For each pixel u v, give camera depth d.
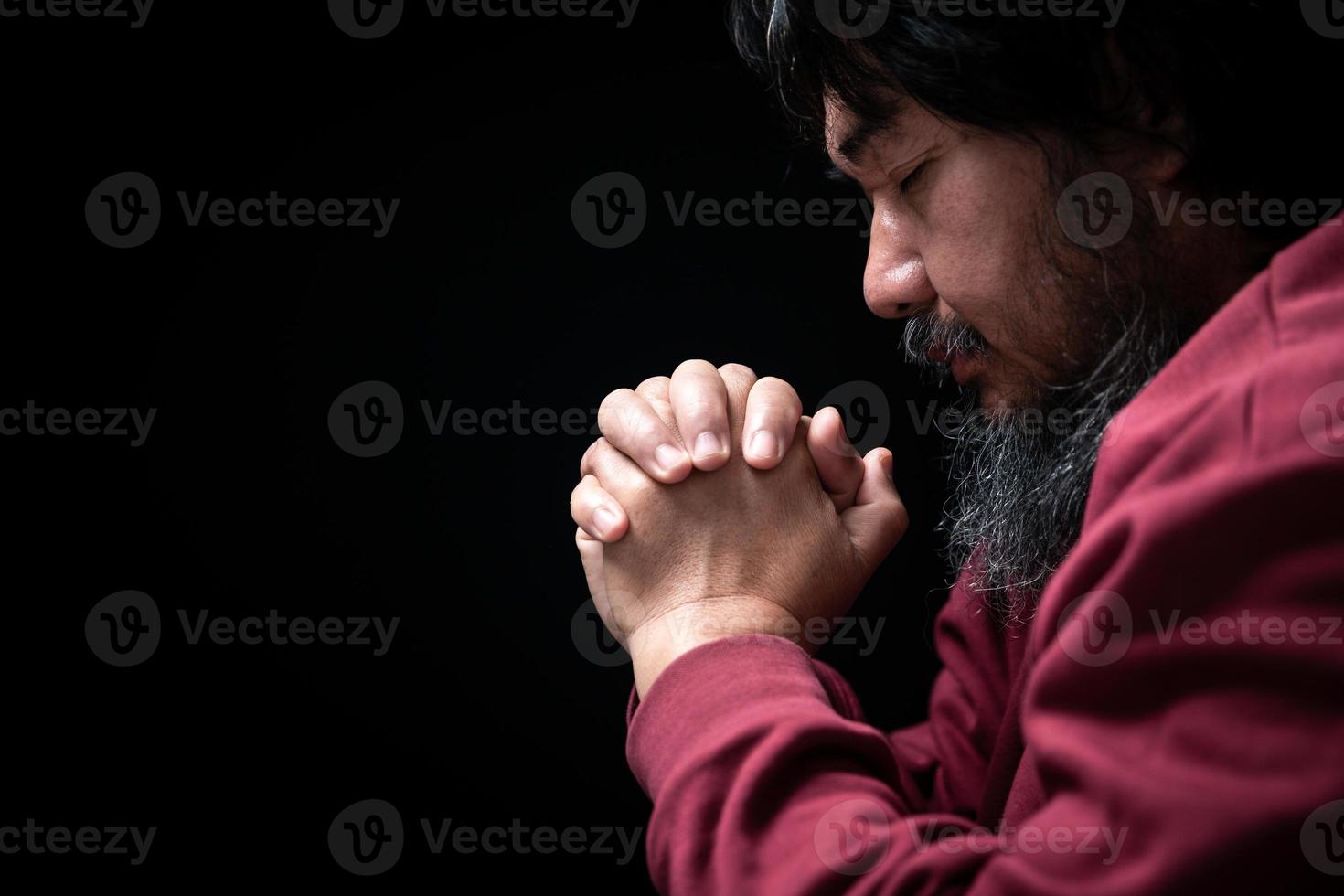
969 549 0.91
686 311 1.84
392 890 1.84
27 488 1.76
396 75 1.80
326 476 1.83
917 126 0.65
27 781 1.74
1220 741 0.43
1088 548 0.49
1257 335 0.48
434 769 1.84
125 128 1.76
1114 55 0.60
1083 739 0.47
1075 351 0.66
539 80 1.82
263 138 1.79
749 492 0.76
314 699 1.82
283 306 1.81
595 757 1.85
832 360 1.86
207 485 1.80
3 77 1.72
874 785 0.57
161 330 1.79
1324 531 0.43
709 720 0.62
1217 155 0.60
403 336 1.83
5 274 1.74
